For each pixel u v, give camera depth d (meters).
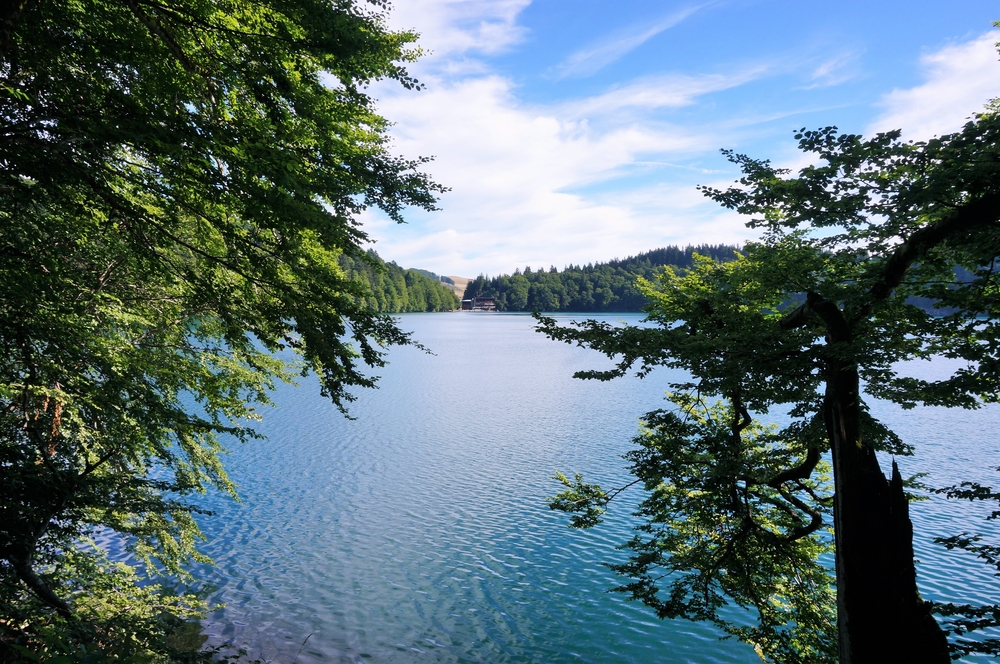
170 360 12.33
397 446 37.12
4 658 4.98
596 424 43.22
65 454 10.22
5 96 5.91
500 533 24.33
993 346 6.96
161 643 11.56
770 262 9.59
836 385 7.56
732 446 11.29
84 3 6.13
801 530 10.95
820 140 6.84
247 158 6.38
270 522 25.22
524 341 115.94
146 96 6.55
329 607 18.73
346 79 7.30
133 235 7.84
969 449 33.78
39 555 9.59
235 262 8.28
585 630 17.64
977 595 18.38
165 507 10.76
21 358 9.33
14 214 7.57
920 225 7.65
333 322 8.19
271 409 48.88
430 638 17.22
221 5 6.65
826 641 10.79
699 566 11.72
